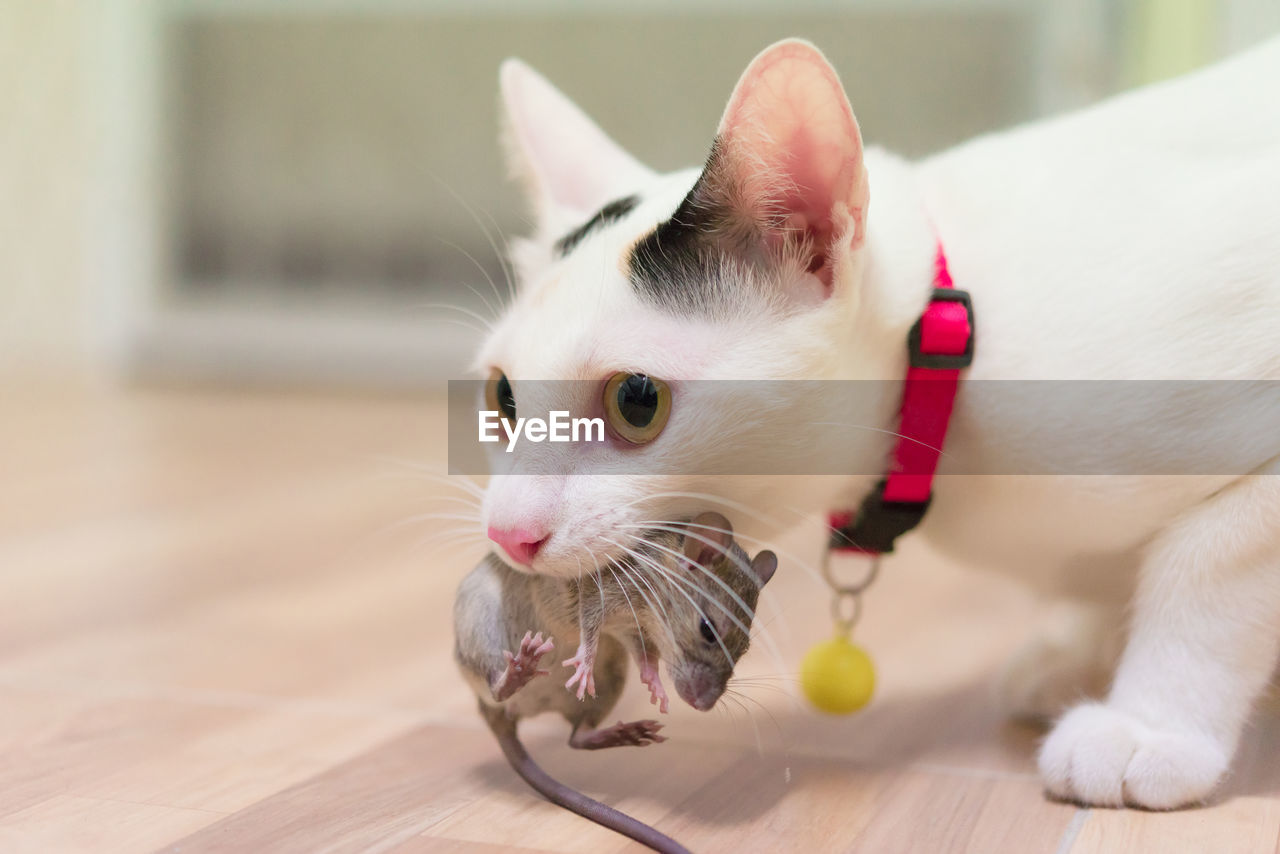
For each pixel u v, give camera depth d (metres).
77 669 0.63
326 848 0.50
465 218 1.51
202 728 0.58
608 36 1.45
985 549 0.57
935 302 0.54
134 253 1.59
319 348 1.54
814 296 0.52
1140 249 0.53
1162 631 0.53
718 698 0.50
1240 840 0.50
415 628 0.68
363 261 1.56
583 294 0.52
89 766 0.55
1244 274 0.52
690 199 0.52
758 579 0.51
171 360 1.59
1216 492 0.53
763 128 0.51
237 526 0.86
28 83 1.57
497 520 0.51
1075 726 0.53
